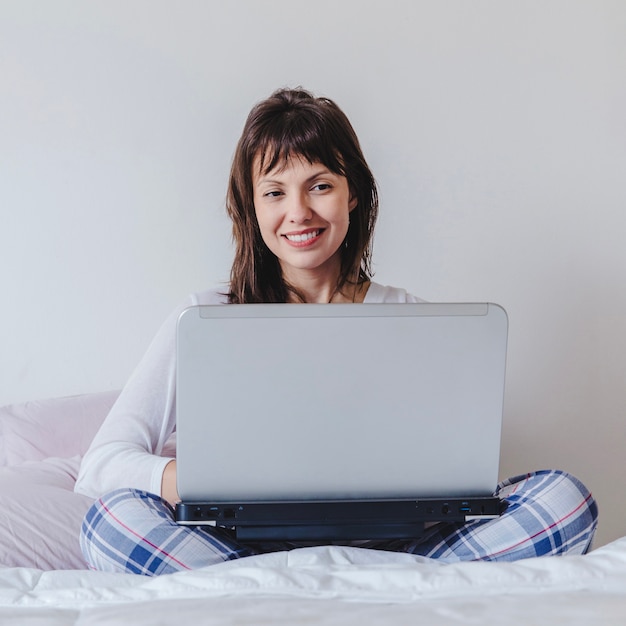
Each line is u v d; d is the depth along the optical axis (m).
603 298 2.52
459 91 2.45
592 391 2.54
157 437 1.68
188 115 2.40
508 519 1.36
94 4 2.36
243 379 1.27
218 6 2.39
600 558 1.18
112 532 1.36
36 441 2.08
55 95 2.36
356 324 1.27
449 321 1.28
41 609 1.07
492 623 0.96
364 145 2.44
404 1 2.42
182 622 0.97
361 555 1.30
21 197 2.37
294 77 2.42
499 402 1.30
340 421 1.29
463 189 2.47
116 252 2.40
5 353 2.39
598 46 2.46
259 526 1.32
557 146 2.48
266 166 1.74
